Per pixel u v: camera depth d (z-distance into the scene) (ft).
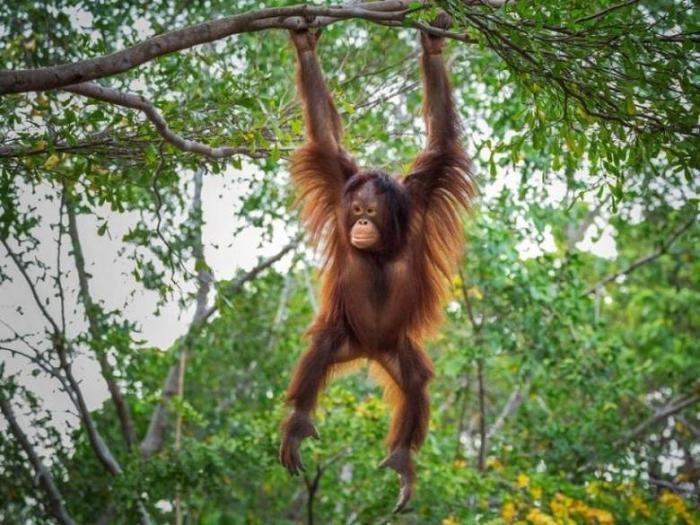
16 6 31.37
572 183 33.50
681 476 46.47
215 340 45.52
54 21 31.60
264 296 48.85
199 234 35.86
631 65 21.95
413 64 35.01
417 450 24.67
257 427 40.01
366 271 24.14
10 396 35.78
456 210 25.08
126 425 42.04
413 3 20.70
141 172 28.07
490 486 38.93
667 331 53.21
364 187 23.43
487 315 44.21
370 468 39.24
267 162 33.81
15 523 37.88
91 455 41.34
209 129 25.68
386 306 24.23
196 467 38.50
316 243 24.86
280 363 46.85
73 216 36.68
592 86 22.41
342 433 38.91
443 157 24.84
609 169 22.99
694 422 53.78
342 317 24.58
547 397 45.57
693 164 22.71
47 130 25.72
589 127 24.32
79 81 20.21
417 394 24.58
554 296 42.55
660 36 22.17
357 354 24.63
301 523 49.83
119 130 25.32
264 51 32.99
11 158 26.23
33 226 32.01
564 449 43.29
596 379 42.83
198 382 47.70
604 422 44.14
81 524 40.09
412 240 24.43
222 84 27.66
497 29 22.00
